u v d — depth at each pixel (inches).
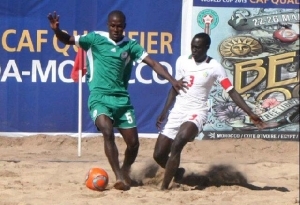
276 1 1061.1
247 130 1062.4
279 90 1062.4
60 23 1038.4
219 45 1057.5
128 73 733.9
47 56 1040.8
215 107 1058.1
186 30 1050.7
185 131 705.6
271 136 1066.7
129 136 727.7
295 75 1061.1
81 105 956.0
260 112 1065.5
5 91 1037.8
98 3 1041.5
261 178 829.8
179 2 1048.2
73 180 778.8
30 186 734.5
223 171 851.4
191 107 721.0
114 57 713.6
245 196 706.8
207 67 716.0
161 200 673.6
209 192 725.9
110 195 690.8
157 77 1048.8
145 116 1051.9
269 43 1061.1
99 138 1044.5
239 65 1060.5
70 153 984.3
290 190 752.3
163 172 787.4
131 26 1044.5
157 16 1046.4
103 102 715.4
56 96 1044.5
